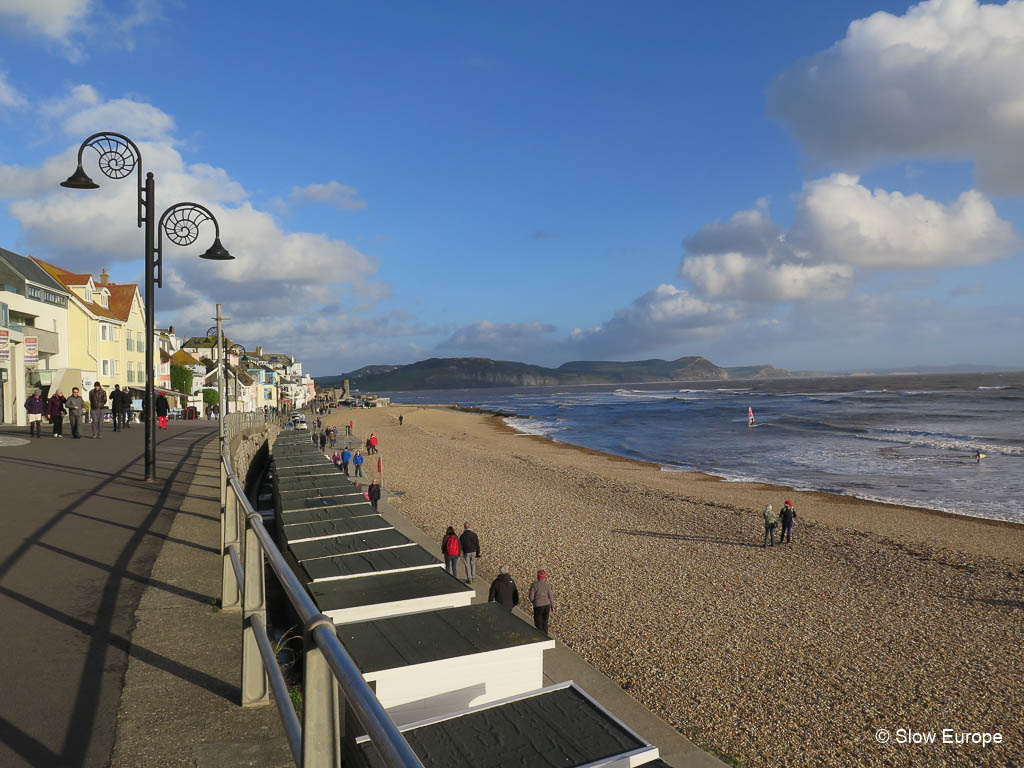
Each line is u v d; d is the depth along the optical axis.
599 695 12.93
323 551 12.48
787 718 13.35
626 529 29.55
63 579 6.64
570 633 17.56
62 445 21.66
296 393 151.38
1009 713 13.53
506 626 8.49
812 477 47.38
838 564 24.33
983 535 29.38
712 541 27.62
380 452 59.78
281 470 25.25
